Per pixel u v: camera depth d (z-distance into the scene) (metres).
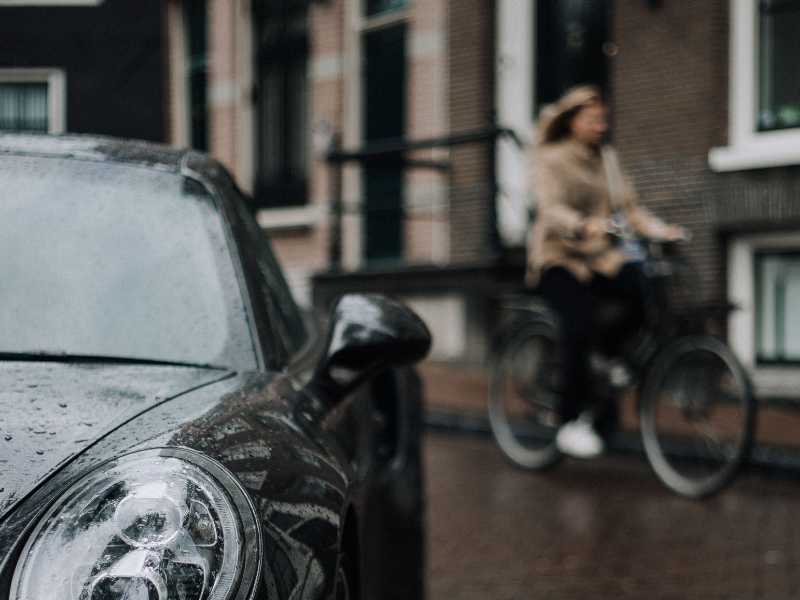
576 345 6.73
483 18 11.84
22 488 1.67
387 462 3.25
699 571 4.87
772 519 5.85
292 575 1.72
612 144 10.48
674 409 6.52
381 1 13.02
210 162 2.81
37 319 2.30
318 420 2.24
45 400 1.89
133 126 15.66
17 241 2.44
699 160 9.94
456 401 9.29
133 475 1.66
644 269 6.65
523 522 5.77
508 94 11.75
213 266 2.46
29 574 1.57
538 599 4.47
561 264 6.79
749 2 9.79
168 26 15.58
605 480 6.92
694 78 9.98
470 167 11.78
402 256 12.55
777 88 9.67
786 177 9.46
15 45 15.86
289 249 13.95
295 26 14.09
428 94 12.36
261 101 14.46
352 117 13.30
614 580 4.74
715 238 9.84
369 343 2.37
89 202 2.54
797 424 8.34
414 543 3.46
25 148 2.67
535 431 7.19
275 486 1.81
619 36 10.45
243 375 2.22
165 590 1.57
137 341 2.29
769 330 9.73
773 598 4.48
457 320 11.21
